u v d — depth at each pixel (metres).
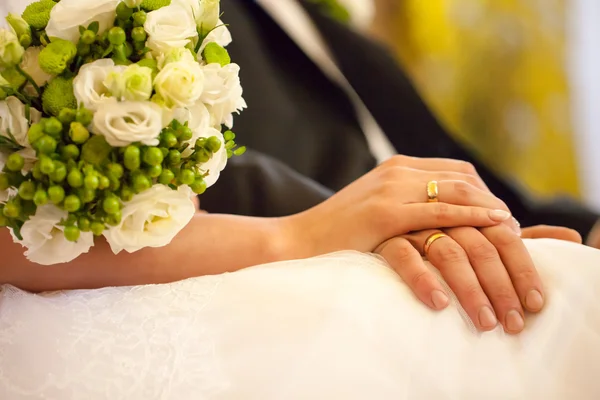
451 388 0.90
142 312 0.93
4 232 0.99
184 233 1.02
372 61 1.57
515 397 0.91
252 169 1.31
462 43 2.37
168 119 0.86
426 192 1.02
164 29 0.88
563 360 0.93
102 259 1.00
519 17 2.36
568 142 2.43
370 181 1.06
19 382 0.90
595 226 1.31
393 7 2.28
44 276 0.99
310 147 1.45
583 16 2.36
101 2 0.87
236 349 0.90
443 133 1.57
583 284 0.96
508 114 2.43
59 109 0.86
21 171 0.86
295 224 1.05
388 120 1.55
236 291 0.94
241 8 1.52
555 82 2.40
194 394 0.88
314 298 0.92
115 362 0.90
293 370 0.89
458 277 0.95
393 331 0.91
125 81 0.84
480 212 0.99
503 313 0.94
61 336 0.92
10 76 0.87
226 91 0.91
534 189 2.43
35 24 0.89
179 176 0.88
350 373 0.89
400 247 0.98
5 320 0.94
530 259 0.97
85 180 0.84
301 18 1.54
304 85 1.50
